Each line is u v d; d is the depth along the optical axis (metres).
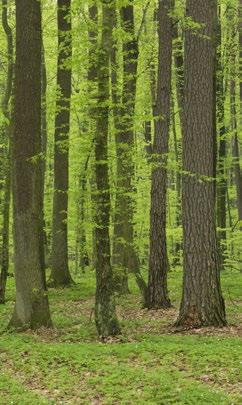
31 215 13.45
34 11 13.35
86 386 8.66
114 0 11.86
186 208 12.83
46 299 13.48
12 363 10.12
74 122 29.83
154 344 10.72
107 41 12.18
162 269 15.76
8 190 17.50
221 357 9.54
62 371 9.45
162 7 15.56
